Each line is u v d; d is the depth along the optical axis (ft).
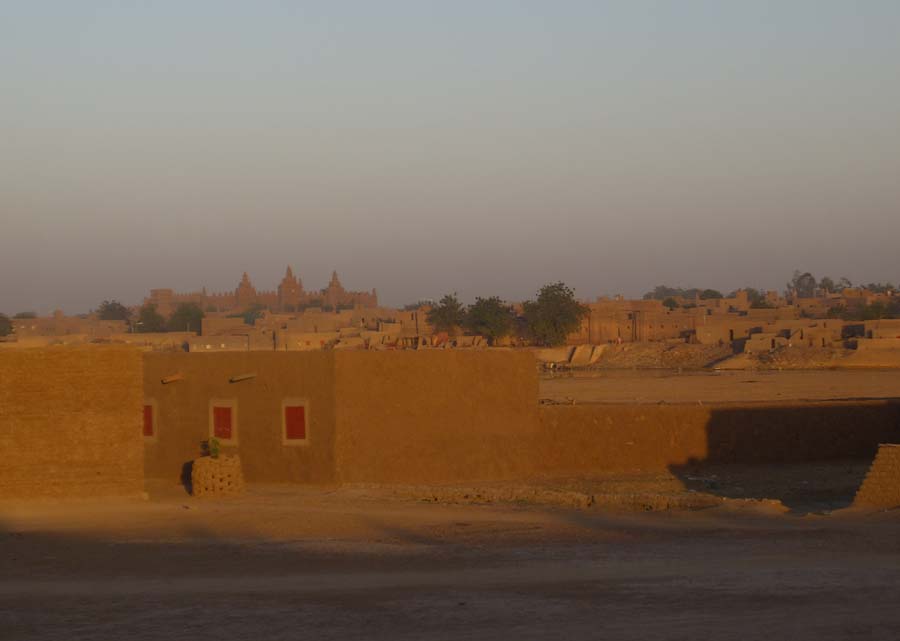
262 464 78.38
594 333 400.26
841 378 240.73
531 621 34.40
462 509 66.13
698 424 90.74
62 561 50.14
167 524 60.39
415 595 39.42
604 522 59.82
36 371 66.49
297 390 77.87
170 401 81.41
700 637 31.53
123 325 536.42
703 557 46.70
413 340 395.34
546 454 87.51
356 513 64.03
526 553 49.60
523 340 414.62
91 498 67.26
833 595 36.58
